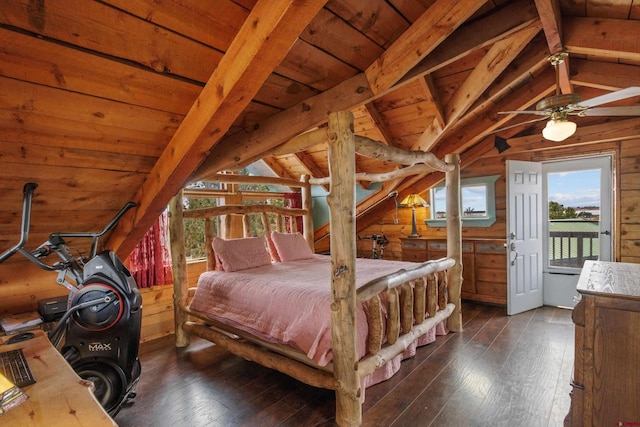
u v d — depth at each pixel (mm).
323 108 2252
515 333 3568
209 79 1675
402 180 4945
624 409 1555
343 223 2115
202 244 4566
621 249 3965
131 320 2176
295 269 3561
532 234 4406
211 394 2537
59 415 999
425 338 3277
